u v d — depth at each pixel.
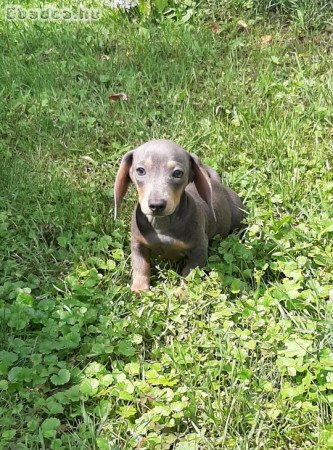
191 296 0.68
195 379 0.60
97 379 0.61
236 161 0.91
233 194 0.82
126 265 0.75
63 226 0.81
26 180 0.88
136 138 0.95
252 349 0.63
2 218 0.81
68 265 0.76
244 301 0.68
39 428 0.56
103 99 1.03
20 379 0.61
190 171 0.71
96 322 0.68
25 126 0.98
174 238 0.71
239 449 0.55
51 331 0.66
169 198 0.66
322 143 0.93
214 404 0.58
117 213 0.75
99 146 0.95
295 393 0.58
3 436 0.56
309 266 0.72
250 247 0.76
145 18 1.22
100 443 0.55
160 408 0.57
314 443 0.56
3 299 0.71
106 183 0.88
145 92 1.05
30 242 0.79
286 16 1.22
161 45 1.15
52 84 1.07
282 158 0.91
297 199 0.83
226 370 0.61
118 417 0.59
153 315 0.67
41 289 0.73
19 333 0.67
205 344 0.64
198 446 0.56
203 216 0.73
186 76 1.08
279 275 0.73
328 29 1.18
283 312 0.67
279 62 1.11
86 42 1.18
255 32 1.18
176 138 0.95
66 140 0.96
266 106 1.01
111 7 1.26
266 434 0.56
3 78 1.08
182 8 1.23
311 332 0.64
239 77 1.08
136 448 0.56
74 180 0.89
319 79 1.06
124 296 0.70
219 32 1.19
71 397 0.59
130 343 0.64
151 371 0.61
